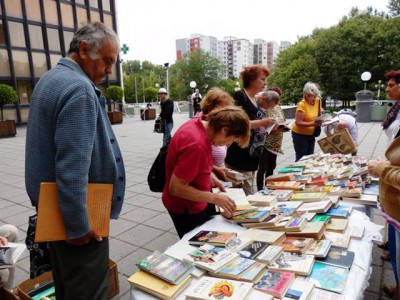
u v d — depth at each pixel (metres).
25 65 14.85
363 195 2.17
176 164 1.65
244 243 1.49
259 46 102.12
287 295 1.11
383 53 23.73
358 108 12.09
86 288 1.37
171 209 1.88
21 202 4.17
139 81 59.34
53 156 1.26
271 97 3.16
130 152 7.90
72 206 1.20
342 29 24.91
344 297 1.11
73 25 16.62
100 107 1.38
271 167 3.66
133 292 1.22
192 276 1.27
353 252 1.42
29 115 1.33
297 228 1.58
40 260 1.88
